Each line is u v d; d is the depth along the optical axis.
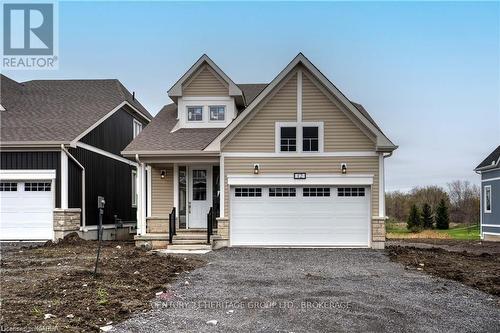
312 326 6.52
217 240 15.87
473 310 7.56
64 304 7.23
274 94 16.14
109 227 21.31
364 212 15.87
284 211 16.02
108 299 7.65
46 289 8.25
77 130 18.11
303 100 16.08
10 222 17.20
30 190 17.33
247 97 20.25
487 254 15.04
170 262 11.79
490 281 9.91
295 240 15.91
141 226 16.41
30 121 18.78
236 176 16.03
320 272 10.85
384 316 7.03
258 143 16.08
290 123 16.06
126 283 8.99
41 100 21.14
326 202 15.96
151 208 17.45
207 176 17.50
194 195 17.50
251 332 6.23
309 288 8.97
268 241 15.95
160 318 6.77
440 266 11.95
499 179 24.34
